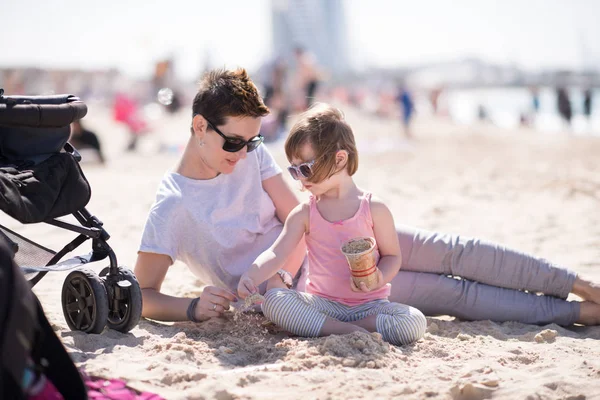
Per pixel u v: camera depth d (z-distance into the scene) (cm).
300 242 340
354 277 300
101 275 330
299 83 1628
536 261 352
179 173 345
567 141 2080
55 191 294
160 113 3175
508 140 2147
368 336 296
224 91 317
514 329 346
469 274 356
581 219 671
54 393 218
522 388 257
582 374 272
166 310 336
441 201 825
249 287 305
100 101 5009
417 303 358
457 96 13712
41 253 327
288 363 278
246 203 348
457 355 298
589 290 347
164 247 333
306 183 316
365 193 324
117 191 888
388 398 247
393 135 2320
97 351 288
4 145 295
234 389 254
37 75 4584
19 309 184
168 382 258
